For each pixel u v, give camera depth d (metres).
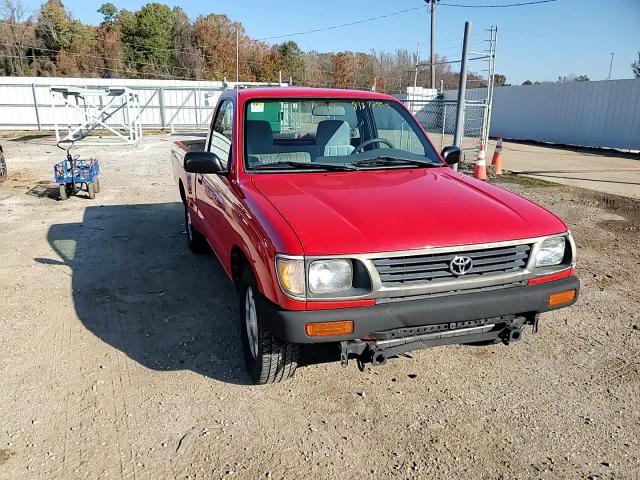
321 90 4.70
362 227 3.03
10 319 4.73
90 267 6.15
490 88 12.37
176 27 67.50
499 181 12.33
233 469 2.88
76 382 3.72
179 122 29.33
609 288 5.48
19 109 27.84
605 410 3.38
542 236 3.25
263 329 3.29
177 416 3.34
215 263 6.28
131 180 12.39
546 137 24.75
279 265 2.92
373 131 4.68
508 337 3.41
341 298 2.91
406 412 3.37
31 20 64.44
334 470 2.87
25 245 7.04
